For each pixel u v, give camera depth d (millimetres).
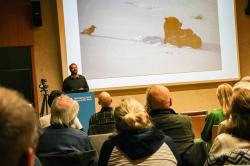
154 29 8422
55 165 2559
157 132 2244
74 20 7961
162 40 8469
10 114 659
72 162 2564
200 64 8703
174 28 8539
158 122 2947
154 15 8422
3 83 8000
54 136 2760
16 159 659
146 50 8375
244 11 9164
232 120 1895
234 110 1884
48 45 8078
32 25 7996
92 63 8086
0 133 648
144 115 2244
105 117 4414
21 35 7934
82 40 8023
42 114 7160
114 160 2188
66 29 7914
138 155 2148
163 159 2158
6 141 649
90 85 8086
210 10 8766
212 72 8781
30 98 8070
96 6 8094
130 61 8289
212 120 3818
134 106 2312
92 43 8086
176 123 2951
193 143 2980
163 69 8477
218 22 8812
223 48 8852
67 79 7328
